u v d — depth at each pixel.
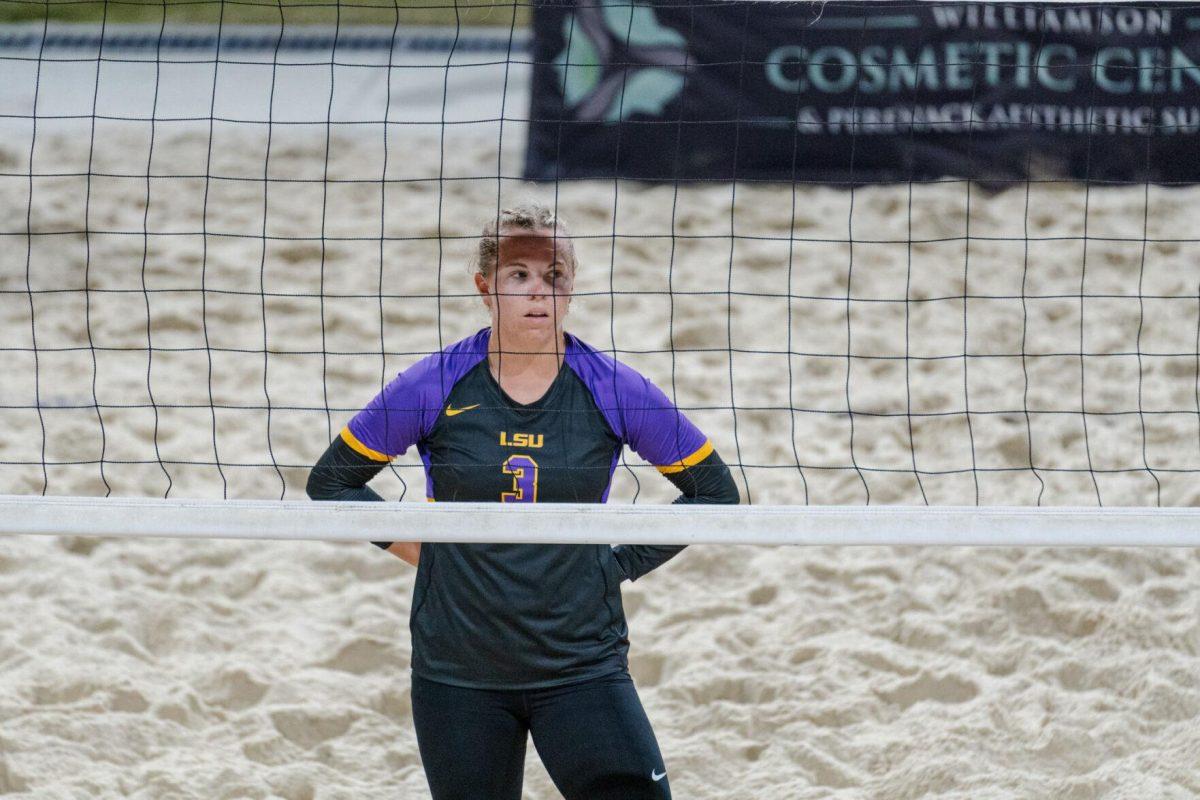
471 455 9.16
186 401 21.59
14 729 13.71
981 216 27.66
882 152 28.44
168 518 9.02
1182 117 27.33
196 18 38.97
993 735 14.05
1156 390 21.89
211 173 30.56
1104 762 13.63
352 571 17.58
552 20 28.98
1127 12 26.97
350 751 14.23
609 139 29.19
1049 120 27.75
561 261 9.14
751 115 28.52
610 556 9.30
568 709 9.09
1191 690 14.63
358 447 9.40
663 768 9.20
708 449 9.42
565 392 9.23
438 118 33.88
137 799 13.04
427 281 25.75
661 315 24.39
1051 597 16.44
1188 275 25.44
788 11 28.06
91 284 25.41
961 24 27.72
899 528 9.05
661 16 28.59
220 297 25.06
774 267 26.20
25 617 15.91
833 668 15.40
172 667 15.46
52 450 20.02
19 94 35.12
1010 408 21.47
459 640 9.05
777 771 13.79
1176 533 9.05
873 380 22.38
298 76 36.28
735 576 17.42
